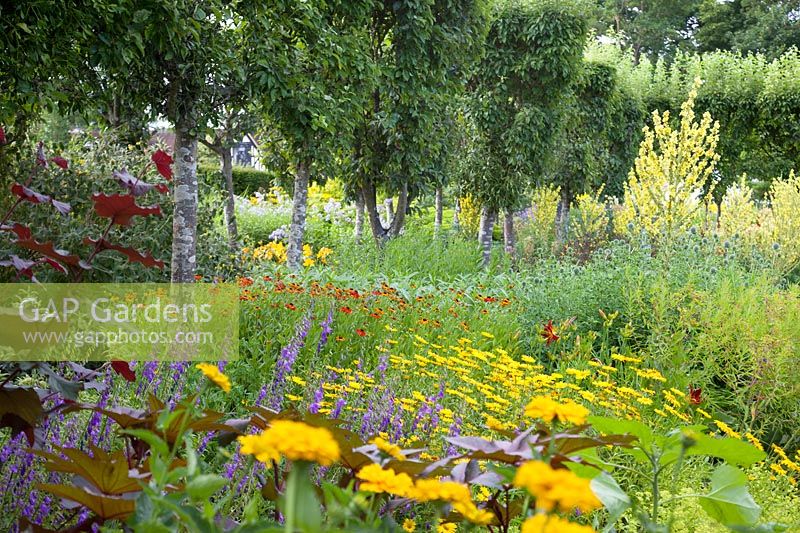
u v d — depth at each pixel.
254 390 4.96
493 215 14.53
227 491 2.79
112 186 6.11
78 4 5.00
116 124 7.33
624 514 2.97
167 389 4.17
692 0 37.69
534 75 14.02
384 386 4.09
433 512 2.51
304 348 5.56
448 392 4.21
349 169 12.40
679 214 10.90
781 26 34.06
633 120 20.02
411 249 12.59
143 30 5.39
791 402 5.62
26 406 1.99
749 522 1.94
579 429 1.64
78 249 5.60
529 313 7.86
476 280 10.64
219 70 6.02
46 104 5.11
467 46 11.92
